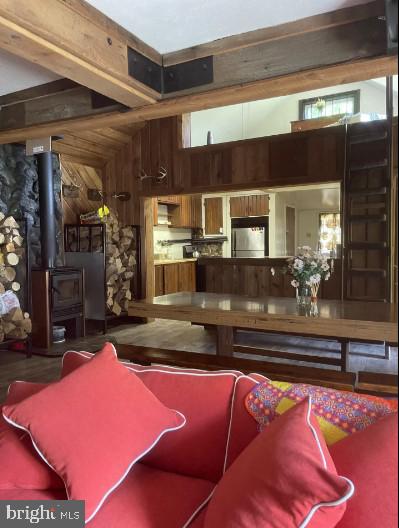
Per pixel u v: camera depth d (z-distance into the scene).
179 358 2.90
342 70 2.11
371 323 2.85
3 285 4.52
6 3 1.63
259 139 5.43
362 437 1.13
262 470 1.05
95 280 5.62
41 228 4.94
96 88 2.33
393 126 4.55
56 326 5.20
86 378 1.51
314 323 3.03
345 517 0.98
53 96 2.94
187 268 8.18
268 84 2.27
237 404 1.51
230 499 1.07
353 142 4.81
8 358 4.36
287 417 1.19
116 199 6.48
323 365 4.04
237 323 3.33
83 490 1.24
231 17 2.11
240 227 9.13
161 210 8.10
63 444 1.31
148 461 1.57
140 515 1.24
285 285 5.67
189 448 1.52
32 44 1.84
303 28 2.16
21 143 5.01
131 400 1.49
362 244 4.78
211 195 9.30
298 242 10.34
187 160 5.91
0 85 2.98
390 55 1.99
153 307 3.72
